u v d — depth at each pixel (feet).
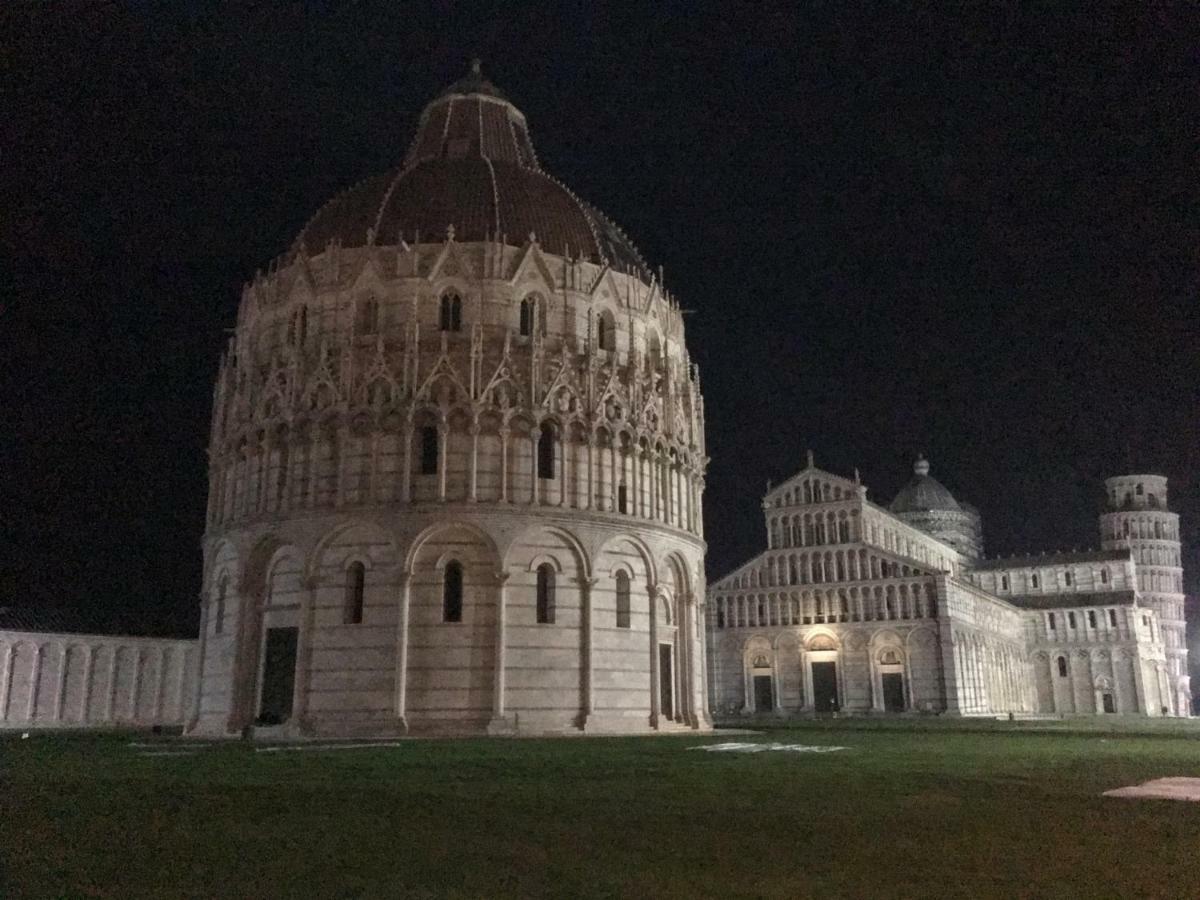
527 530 190.49
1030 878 45.09
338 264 209.05
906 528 521.24
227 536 205.57
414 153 263.70
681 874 45.80
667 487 220.23
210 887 43.50
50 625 281.54
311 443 197.26
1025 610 588.50
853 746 146.82
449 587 188.14
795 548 467.52
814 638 453.58
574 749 135.85
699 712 222.07
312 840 55.06
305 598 188.44
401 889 42.93
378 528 188.14
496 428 194.39
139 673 295.89
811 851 51.47
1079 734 209.26
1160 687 586.04
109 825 60.95
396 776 92.58
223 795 76.33
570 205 233.76
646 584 207.82
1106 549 636.89
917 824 60.49
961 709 424.87
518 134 271.28
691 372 247.09
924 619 429.38
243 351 222.69
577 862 48.60
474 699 182.80
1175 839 55.47
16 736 194.08
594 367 207.82
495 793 77.25
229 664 199.00
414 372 194.29
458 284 205.46
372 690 181.68
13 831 58.80
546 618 191.62
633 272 230.89
